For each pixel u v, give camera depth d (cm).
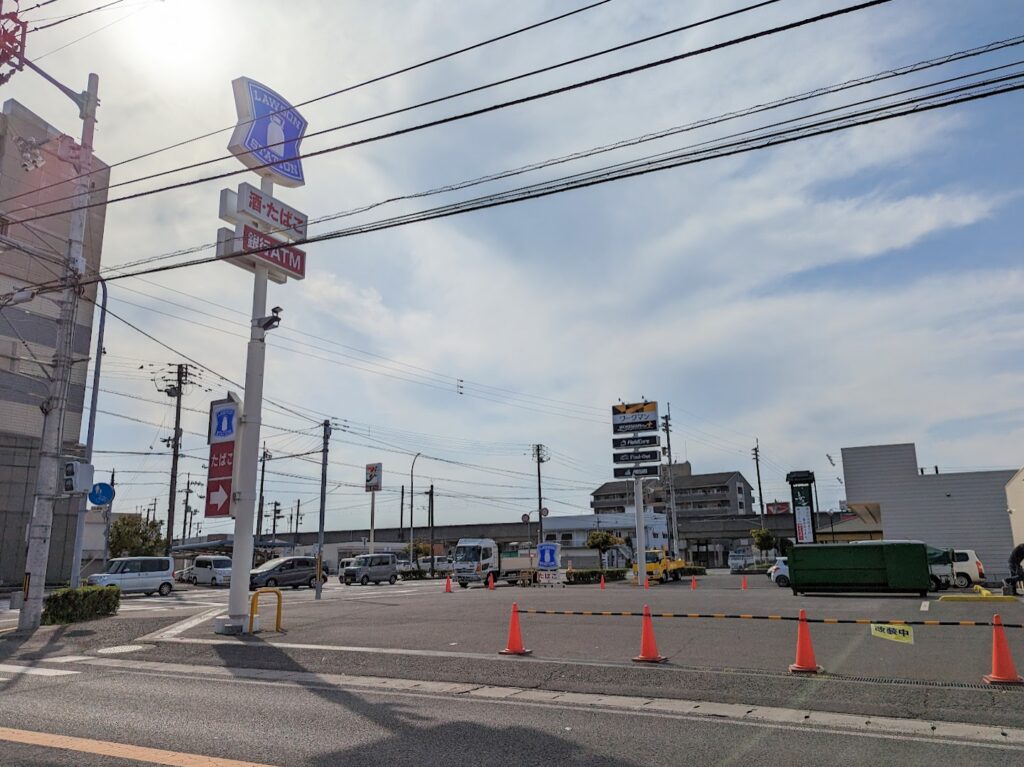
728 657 1133
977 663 1059
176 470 4753
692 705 852
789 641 1272
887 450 4038
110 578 3259
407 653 1227
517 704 869
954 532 3850
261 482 6875
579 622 1592
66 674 1127
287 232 1777
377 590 3631
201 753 640
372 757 632
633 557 7425
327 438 3628
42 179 1950
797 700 858
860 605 2019
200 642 1420
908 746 668
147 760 614
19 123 3203
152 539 4944
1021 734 708
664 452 6406
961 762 616
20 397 3603
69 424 3719
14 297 2023
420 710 834
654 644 1112
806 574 2570
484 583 4241
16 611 2428
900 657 1111
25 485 3625
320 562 2958
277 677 1089
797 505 4612
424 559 8250
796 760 623
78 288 1819
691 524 9425
